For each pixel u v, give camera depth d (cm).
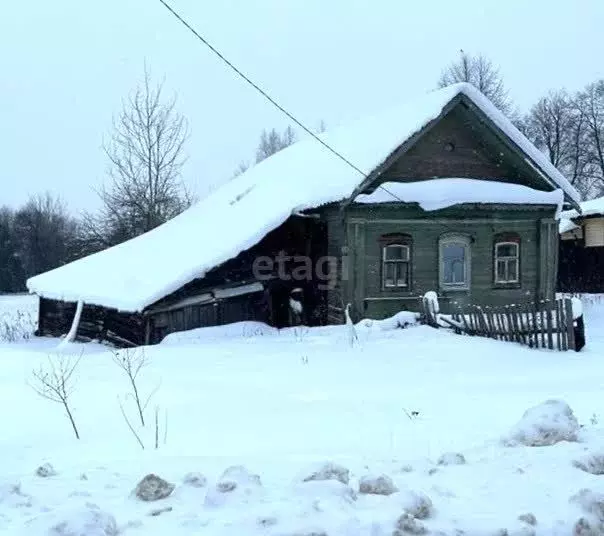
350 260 1953
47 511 427
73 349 1848
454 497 444
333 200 1941
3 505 443
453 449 598
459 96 1998
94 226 3747
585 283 3328
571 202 2225
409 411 784
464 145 2144
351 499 426
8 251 5700
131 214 3591
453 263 2111
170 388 938
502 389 949
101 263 2428
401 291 2031
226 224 2181
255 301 1983
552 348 1377
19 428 729
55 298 2222
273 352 1334
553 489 454
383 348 1362
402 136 1931
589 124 5866
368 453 595
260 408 802
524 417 621
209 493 436
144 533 380
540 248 2175
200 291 1862
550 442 592
